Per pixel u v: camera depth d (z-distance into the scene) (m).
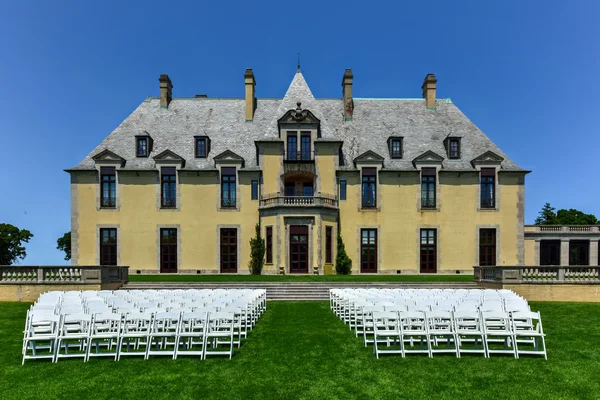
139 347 14.06
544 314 20.62
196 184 38.44
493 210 38.62
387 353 13.09
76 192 37.88
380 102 44.12
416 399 9.57
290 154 38.25
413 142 40.56
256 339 14.94
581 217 73.75
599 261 41.84
